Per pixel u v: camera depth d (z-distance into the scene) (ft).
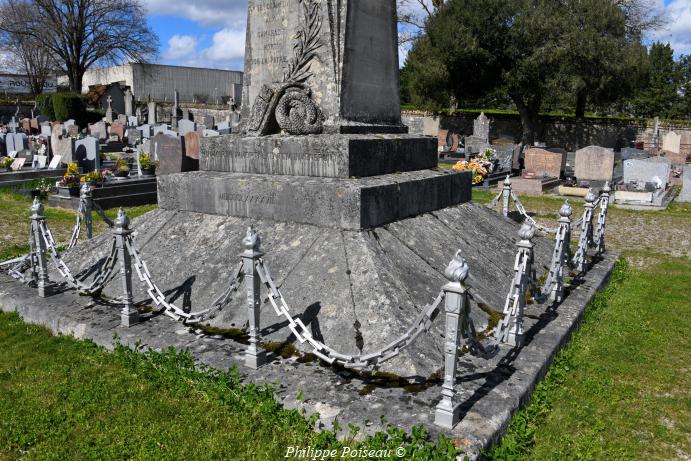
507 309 16.06
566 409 14.69
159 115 161.07
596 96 109.29
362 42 23.12
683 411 15.17
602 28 101.60
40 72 181.78
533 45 103.65
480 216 26.25
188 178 23.36
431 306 12.69
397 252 18.93
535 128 116.88
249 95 25.32
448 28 106.11
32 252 21.68
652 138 114.52
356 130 22.66
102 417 13.70
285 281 18.03
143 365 15.66
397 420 12.47
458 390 13.79
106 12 150.92
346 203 18.90
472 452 11.33
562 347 17.92
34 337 18.48
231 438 12.64
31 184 51.75
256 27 24.71
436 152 26.48
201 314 16.83
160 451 12.34
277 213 20.71
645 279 28.30
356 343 15.40
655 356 18.57
